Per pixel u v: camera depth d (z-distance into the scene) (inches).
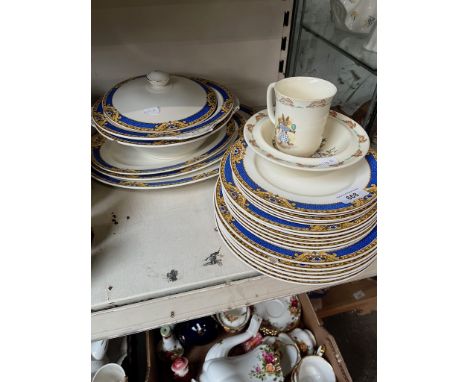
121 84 28.2
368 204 18.8
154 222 23.9
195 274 20.8
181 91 26.4
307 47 33.8
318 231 18.3
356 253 19.3
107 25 29.7
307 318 37.9
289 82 21.2
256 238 19.9
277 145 21.1
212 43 33.0
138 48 31.5
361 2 24.8
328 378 33.2
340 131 22.9
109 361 31.0
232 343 33.7
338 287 46.9
